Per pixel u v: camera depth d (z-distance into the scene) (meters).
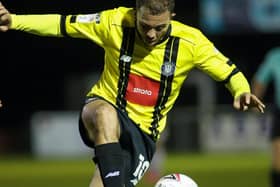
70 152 64.38
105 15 17.45
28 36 78.94
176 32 17.34
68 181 42.69
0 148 70.94
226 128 64.44
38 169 52.25
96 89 17.73
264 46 79.50
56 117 64.56
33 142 65.75
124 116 17.41
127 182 17.78
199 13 74.12
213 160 57.25
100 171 16.23
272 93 70.62
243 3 60.09
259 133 64.50
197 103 72.19
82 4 68.44
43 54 80.44
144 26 16.44
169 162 55.91
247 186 38.84
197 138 64.12
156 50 17.27
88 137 17.34
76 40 79.75
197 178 43.59
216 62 17.50
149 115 17.62
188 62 17.47
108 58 17.55
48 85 81.19
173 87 17.58
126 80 17.39
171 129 64.06
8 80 80.44
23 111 80.62
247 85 17.34
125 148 17.66
